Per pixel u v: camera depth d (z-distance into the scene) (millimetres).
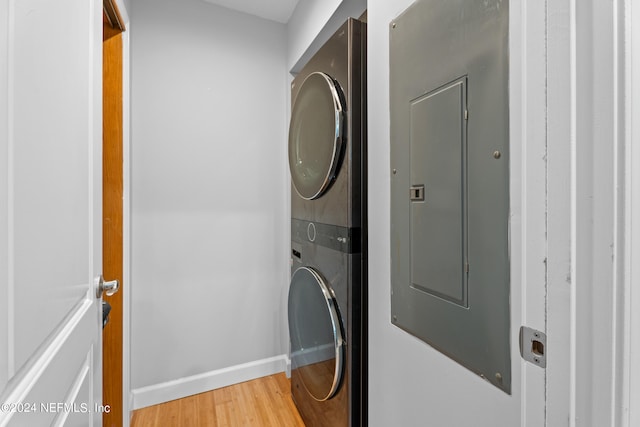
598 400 473
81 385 767
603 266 466
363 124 1301
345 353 1298
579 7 489
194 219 2055
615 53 454
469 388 755
